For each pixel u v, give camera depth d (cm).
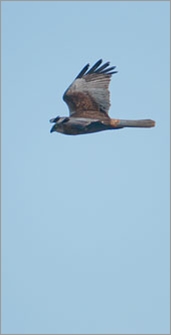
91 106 3538
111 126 3438
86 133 3434
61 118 3409
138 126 3444
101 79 3591
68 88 3584
